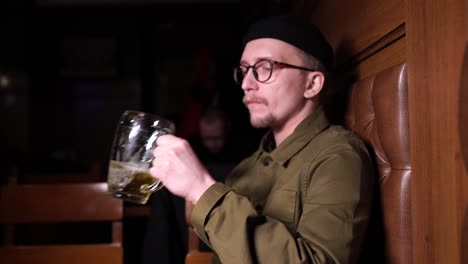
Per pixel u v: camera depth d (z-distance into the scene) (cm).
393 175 101
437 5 81
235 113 391
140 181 91
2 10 543
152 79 590
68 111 583
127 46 582
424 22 86
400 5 109
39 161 483
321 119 118
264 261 86
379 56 131
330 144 105
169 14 580
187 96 592
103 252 147
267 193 118
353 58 150
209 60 405
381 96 105
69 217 150
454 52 76
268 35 119
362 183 95
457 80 75
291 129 121
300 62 119
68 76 577
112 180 91
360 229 92
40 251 145
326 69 124
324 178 96
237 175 129
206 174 94
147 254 166
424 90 87
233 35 581
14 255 145
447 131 78
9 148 542
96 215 150
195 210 91
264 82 118
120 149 90
